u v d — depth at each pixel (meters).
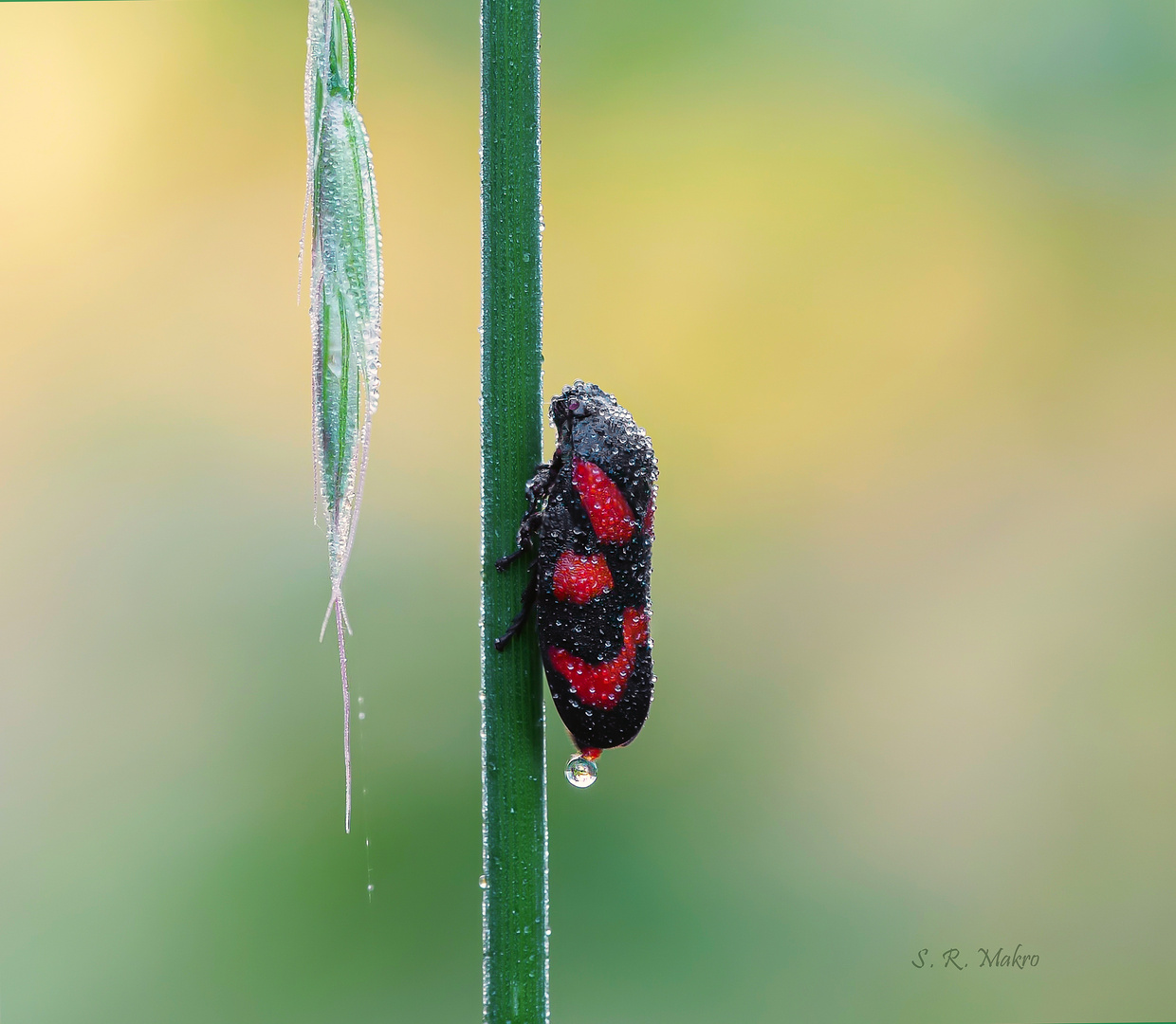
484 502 0.15
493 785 0.15
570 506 0.15
